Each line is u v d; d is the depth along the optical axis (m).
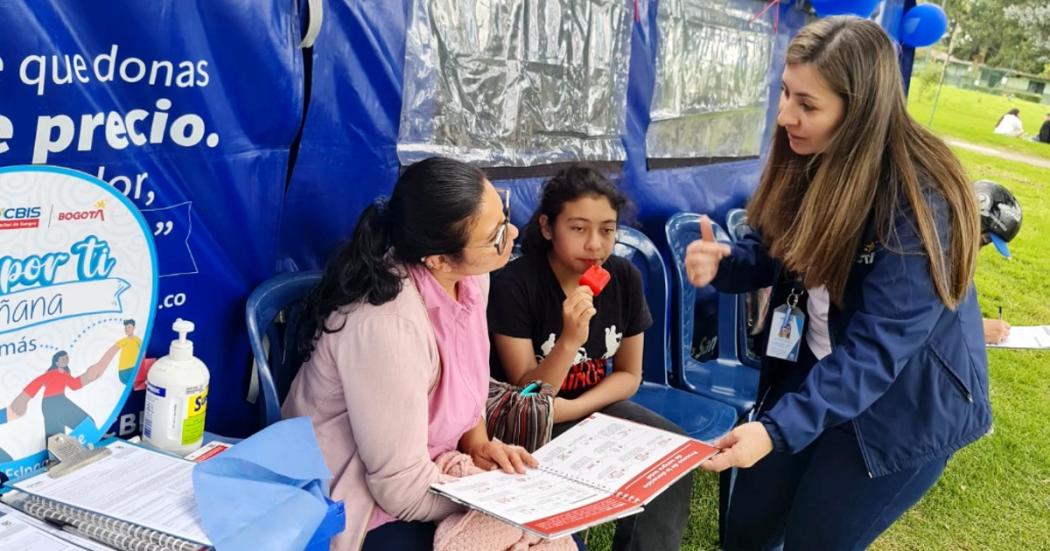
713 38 3.63
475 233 1.64
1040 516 3.63
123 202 1.56
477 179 1.67
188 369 1.59
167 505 1.35
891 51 1.70
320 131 2.00
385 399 1.57
